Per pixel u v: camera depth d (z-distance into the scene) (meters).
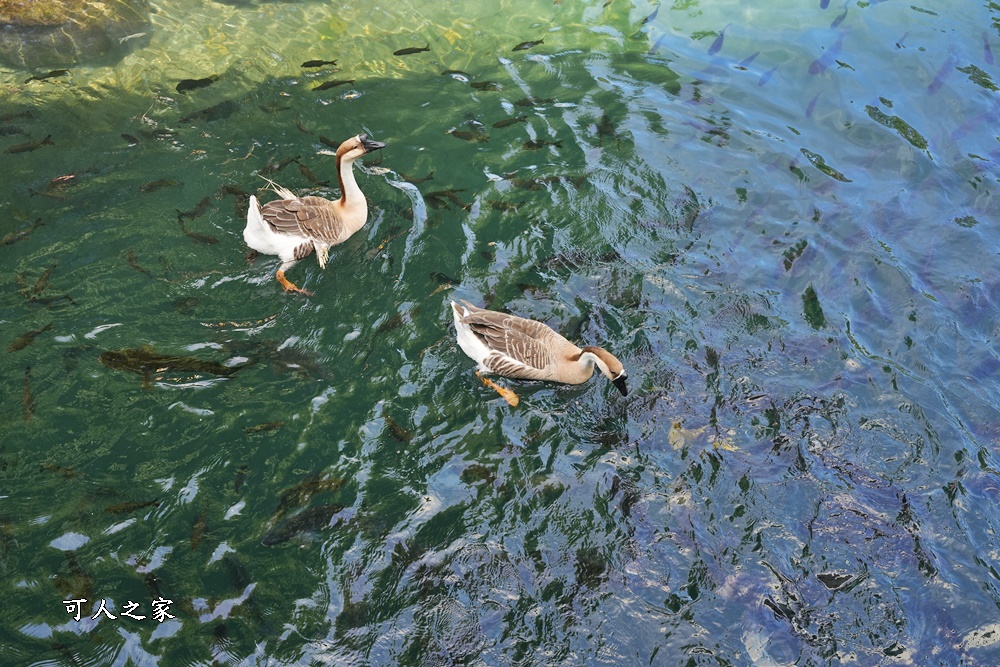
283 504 4.33
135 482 4.37
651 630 4.05
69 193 5.38
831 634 4.06
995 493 4.44
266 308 4.96
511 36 6.82
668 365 4.82
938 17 7.09
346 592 4.12
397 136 5.93
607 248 5.33
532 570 4.18
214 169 5.59
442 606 4.09
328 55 6.53
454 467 4.46
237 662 3.96
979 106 6.33
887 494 4.42
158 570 4.16
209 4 6.92
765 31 6.97
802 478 4.45
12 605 4.06
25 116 5.87
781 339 4.95
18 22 6.38
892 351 4.93
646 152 5.89
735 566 4.20
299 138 5.84
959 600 4.15
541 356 4.68
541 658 3.99
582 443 4.54
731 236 5.43
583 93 6.33
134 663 3.96
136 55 6.42
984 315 5.11
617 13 7.12
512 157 5.82
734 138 6.04
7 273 5.00
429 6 7.06
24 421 4.51
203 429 4.54
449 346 4.88
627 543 4.25
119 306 4.91
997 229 5.55
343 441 4.53
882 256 5.36
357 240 5.30
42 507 4.29
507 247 5.30
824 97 6.39
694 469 4.46
